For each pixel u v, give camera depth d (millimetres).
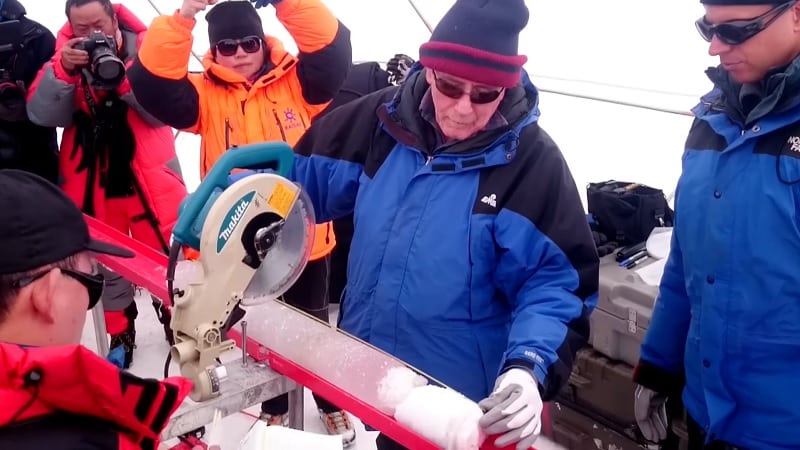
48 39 2812
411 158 1546
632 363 2281
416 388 1160
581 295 1424
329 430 2623
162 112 2357
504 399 1097
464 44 1349
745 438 1529
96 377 805
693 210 1545
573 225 1423
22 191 874
